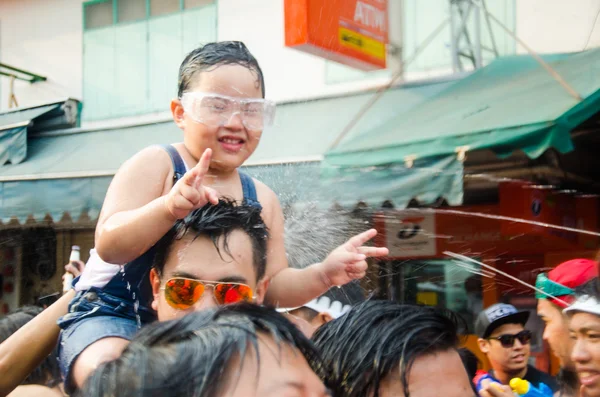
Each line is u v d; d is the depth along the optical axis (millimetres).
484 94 3283
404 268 1913
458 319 1042
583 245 2400
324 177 2869
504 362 1694
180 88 1318
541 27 3584
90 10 5191
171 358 604
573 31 3498
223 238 1136
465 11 3582
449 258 2039
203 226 1127
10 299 2572
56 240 2861
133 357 630
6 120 4934
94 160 4219
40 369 1470
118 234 1095
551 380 1716
